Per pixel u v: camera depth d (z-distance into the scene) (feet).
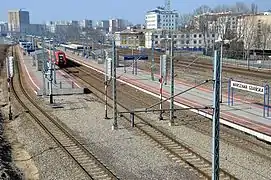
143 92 153.99
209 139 85.81
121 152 76.95
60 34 577.02
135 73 209.15
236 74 193.06
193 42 386.52
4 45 578.25
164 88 155.02
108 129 95.35
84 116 110.93
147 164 69.82
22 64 276.00
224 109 110.32
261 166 68.13
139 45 425.28
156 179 62.90
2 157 73.97
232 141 83.71
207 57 287.89
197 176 64.03
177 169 67.31
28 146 83.76
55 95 149.28
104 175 64.64
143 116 109.70
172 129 95.09
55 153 77.46
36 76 202.69
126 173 65.46
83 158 73.67
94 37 430.20
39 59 227.61
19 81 192.03
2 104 134.62
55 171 67.15
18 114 116.98
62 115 112.78
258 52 320.09
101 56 287.69
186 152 76.43
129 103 131.23
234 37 363.56
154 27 544.62
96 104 130.11
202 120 104.58
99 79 198.18
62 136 89.97
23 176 66.08
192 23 510.17
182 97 131.75
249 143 82.64
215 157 46.39
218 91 45.24
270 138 81.46
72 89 152.46
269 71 201.77
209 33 391.04
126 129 95.20
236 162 70.44
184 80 178.50
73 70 242.78
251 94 137.90
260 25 383.24
